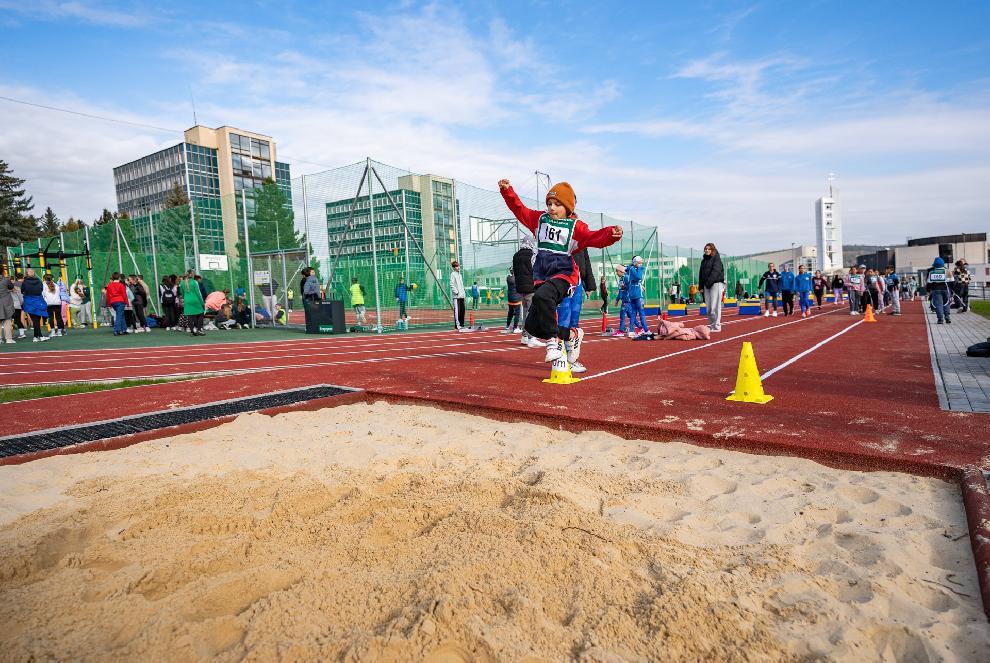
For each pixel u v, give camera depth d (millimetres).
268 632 1624
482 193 18422
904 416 4184
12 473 3375
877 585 1888
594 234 5508
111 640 1654
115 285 16453
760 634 1615
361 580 1897
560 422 4328
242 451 3748
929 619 1728
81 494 2969
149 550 2188
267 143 86875
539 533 2164
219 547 2207
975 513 2350
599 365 7508
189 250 19344
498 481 2857
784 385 5684
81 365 9148
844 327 14633
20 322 16578
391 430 4289
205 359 9719
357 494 2676
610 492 2811
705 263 13203
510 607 1728
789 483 2967
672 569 1978
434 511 2496
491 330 16375
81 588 1916
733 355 8523
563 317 6117
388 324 17500
